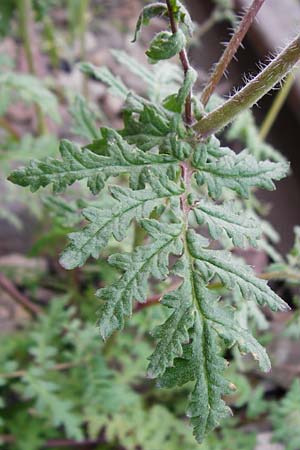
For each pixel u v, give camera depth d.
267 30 0.44
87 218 0.20
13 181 0.20
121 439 0.33
